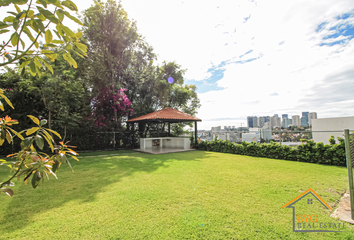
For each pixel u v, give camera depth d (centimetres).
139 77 1688
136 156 1032
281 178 526
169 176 553
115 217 291
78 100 1179
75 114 1155
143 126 1661
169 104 1986
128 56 1570
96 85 1322
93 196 384
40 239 233
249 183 477
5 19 101
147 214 302
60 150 128
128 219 285
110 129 1453
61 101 1067
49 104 1018
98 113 1391
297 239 234
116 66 1518
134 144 1551
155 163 786
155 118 1238
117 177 543
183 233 246
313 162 797
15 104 1009
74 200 363
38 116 1095
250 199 366
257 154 1009
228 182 486
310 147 816
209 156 1018
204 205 337
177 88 1955
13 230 254
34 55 121
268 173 591
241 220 282
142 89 1716
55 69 1002
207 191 414
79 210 317
